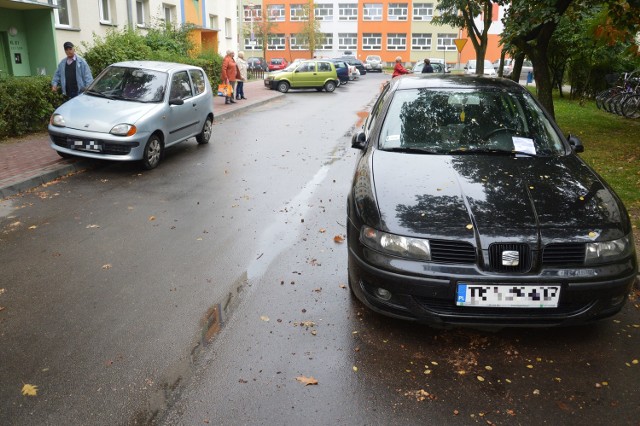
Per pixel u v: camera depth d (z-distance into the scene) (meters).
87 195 7.53
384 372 3.45
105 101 9.43
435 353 3.67
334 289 4.63
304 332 3.93
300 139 12.66
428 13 73.06
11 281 4.77
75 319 4.11
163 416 3.04
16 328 3.98
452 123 5.11
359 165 4.77
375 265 3.69
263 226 6.28
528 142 4.87
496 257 3.51
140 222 6.40
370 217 3.85
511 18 11.64
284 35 75.81
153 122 9.09
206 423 2.98
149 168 9.14
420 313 3.61
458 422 3.00
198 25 28.02
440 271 3.51
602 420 3.02
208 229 6.17
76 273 4.95
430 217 3.71
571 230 3.59
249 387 3.29
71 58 10.95
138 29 22.08
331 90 29.31
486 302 3.49
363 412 3.07
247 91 27.14
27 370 3.46
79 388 3.28
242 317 4.15
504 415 3.06
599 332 3.94
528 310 3.54
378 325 4.03
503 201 3.87
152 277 4.87
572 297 3.51
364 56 75.62
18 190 7.58
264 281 4.79
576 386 3.32
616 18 10.53
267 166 9.55
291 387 3.29
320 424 2.98
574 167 4.49
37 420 3.00
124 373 3.43
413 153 4.77
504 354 3.66
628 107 16.28
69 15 18.42
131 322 4.07
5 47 15.48
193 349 3.71
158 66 10.49
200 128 11.33
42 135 11.59
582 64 22.14
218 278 4.86
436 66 35.03
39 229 6.12
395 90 5.64
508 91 5.50
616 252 3.59
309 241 5.79
